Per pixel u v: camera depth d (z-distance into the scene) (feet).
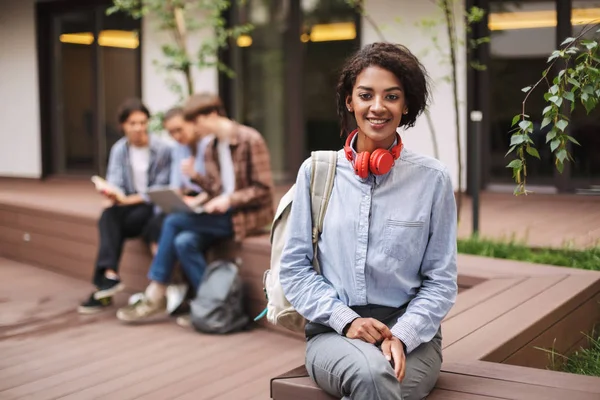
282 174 27.73
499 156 24.02
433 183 7.13
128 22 30.17
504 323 10.07
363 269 7.13
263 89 27.73
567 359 11.19
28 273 21.43
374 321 6.93
